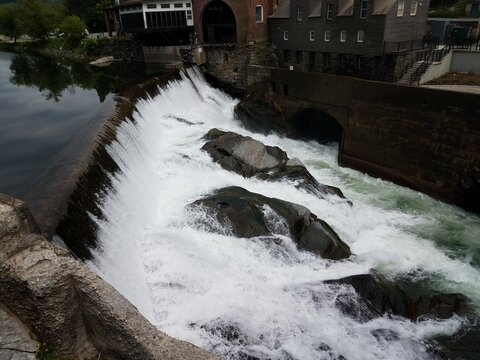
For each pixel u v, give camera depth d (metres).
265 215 18.83
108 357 9.92
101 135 20.22
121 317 8.81
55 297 8.96
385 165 27.53
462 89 28.12
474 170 22.91
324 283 16.20
